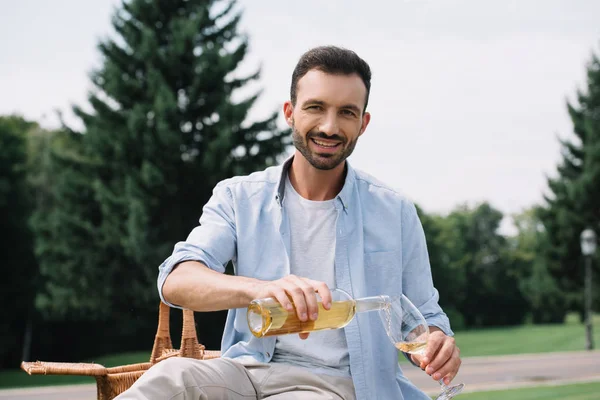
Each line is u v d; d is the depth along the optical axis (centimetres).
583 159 3762
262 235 199
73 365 201
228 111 2389
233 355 197
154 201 2372
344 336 190
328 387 183
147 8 2500
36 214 2509
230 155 2428
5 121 3120
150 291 2370
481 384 1209
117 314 2486
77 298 2462
